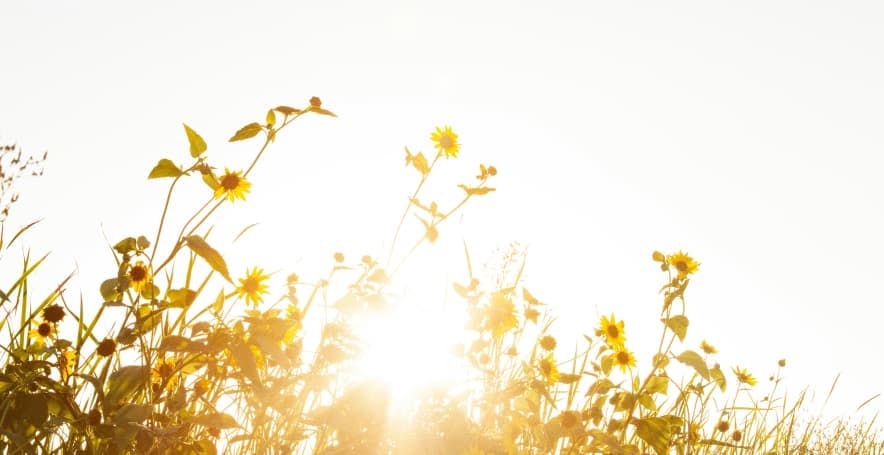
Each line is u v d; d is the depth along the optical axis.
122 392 3.49
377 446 3.61
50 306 3.64
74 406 3.53
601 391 3.93
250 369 3.49
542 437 3.79
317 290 3.75
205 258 3.48
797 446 5.16
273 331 3.58
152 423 3.52
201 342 3.52
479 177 3.87
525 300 3.96
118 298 3.50
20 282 3.75
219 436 3.73
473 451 3.63
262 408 3.60
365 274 3.76
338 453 3.58
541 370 3.87
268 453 3.70
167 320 3.66
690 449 4.26
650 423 3.88
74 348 3.66
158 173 3.50
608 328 4.08
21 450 3.48
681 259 3.97
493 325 3.82
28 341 3.71
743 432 4.95
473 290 3.90
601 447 3.84
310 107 3.59
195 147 3.53
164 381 3.59
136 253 3.52
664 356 3.93
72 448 3.55
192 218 3.54
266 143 3.59
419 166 3.83
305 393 3.66
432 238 3.78
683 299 3.94
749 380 4.82
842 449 5.25
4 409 3.47
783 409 5.06
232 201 3.56
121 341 3.50
